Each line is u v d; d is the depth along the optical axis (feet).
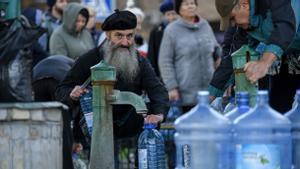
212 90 38.83
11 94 33.50
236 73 33.04
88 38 57.98
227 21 35.58
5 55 33.58
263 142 28.58
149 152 37.60
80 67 40.42
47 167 32.58
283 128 28.91
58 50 56.34
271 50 32.68
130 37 39.93
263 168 28.48
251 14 34.35
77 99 39.37
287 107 38.40
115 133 40.22
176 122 28.91
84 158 43.73
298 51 37.06
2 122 31.99
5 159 32.04
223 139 28.50
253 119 28.73
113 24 39.60
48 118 32.55
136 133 40.42
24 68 33.88
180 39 58.18
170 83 58.03
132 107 39.93
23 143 32.17
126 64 39.63
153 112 40.22
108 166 35.14
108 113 35.17
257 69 32.24
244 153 28.60
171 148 51.67
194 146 28.58
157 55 63.36
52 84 45.91
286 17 33.24
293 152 30.76
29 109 32.17
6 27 34.12
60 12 61.93
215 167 28.45
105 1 72.84
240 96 30.76
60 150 33.01
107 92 35.06
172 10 64.13
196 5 58.44
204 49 58.29
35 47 55.21
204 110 28.73
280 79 38.32
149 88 40.50
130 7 67.41
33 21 57.47
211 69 58.39
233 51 37.88
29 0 116.57
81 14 56.59
